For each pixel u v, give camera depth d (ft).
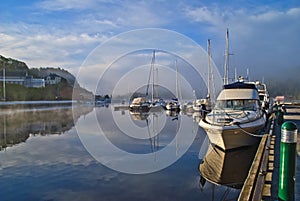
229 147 36.47
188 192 25.12
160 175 29.78
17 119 96.58
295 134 11.39
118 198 23.76
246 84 43.04
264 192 16.03
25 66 285.84
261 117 39.50
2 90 219.20
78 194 24.52
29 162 35.76
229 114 38.50
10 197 24.04
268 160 21.67
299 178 18.45
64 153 41.45
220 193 24.99
